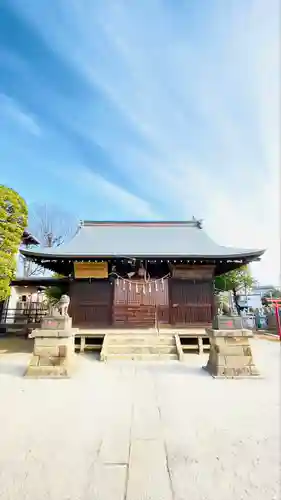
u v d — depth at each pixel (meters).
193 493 2.45
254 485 2.56
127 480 2.63
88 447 3.25
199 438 3.47
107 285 12.45
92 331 10.60
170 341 10.07
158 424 3.88
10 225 10.07
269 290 28.98
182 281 12.53
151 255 11.76
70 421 3.99
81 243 13.94
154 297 12.84
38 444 3.32
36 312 17.36
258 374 6.55
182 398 4.99
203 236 15.27
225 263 13.04
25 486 2.54
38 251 12.29
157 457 3.03
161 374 6.82
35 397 5.03
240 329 7.00
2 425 3.84
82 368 7.51
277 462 2.93
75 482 2.60
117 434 3.58
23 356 9.09
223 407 4.53
